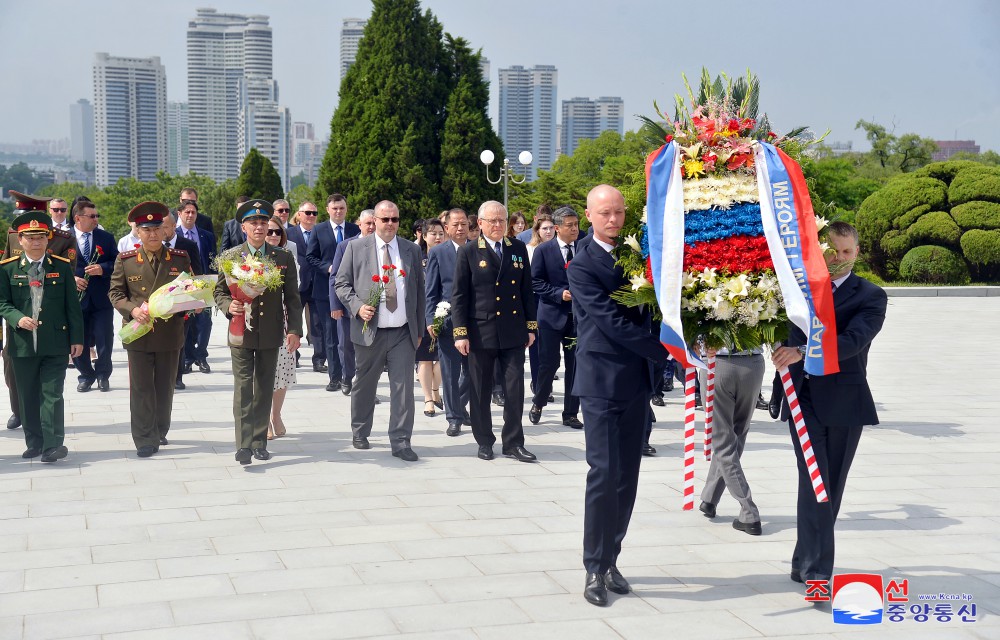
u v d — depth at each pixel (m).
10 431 8.33
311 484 6.66
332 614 4.39
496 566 5.06
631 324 4.65
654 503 6.36
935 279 27.62
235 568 4.97
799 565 4.89
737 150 4.61
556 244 8.72
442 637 4.16
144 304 7.16
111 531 5.56
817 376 4.63
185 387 10.71
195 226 11.51
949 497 6.59
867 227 28.67
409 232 35.88
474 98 36.28
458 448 7.88
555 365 8.78
